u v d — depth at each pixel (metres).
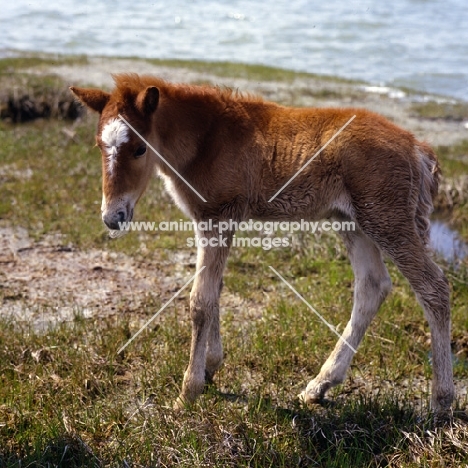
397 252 2.19
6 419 2.16
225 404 2.24
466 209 3.69
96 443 2.11
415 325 2.67
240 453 2.06
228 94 2.31
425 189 2.27
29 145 4.40
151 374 2.38
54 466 2.00
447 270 3.01
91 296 2.86
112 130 2.13
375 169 2.18
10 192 3.68
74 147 4.41
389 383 2.40
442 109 5.49
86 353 2.46
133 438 2.11
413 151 2.25
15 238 3.27
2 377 2.34
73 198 3.64
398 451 2.06
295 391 2.36
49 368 2.39
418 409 2.26
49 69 6.24
